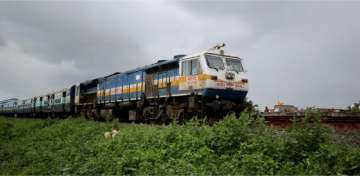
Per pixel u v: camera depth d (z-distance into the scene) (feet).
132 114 77.97
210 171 30.86
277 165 30.89
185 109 60.34
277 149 32.73
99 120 97.96
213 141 36.52
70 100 117.19
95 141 50.26
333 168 28.96
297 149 32.35
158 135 42.09
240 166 31.60
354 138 42.01
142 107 74.18
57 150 53.11
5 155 58.54
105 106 93.20
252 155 31.73
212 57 58.23
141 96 74.38
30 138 70.95
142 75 75.41
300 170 29.27
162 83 67.67
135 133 45.93
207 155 34.35
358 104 55.98
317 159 30.45
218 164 32.76
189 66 60.29
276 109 71.41
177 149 37.22
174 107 62.80
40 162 47.83
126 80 82.64
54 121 85.10
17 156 55.01
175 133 41.14
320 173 28.04
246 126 37.35
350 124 52.70
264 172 29.55
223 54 59.72
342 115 53.31
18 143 68.54
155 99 69.31
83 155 44.09
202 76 56.65
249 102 59.62
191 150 36.35
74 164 41.11
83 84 111.34
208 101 56.85
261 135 36.47
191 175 30.01
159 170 32.24
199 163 33.53
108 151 42.63
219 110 56.49
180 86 61.57
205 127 40.42
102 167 37.14
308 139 32.55
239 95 59.16
